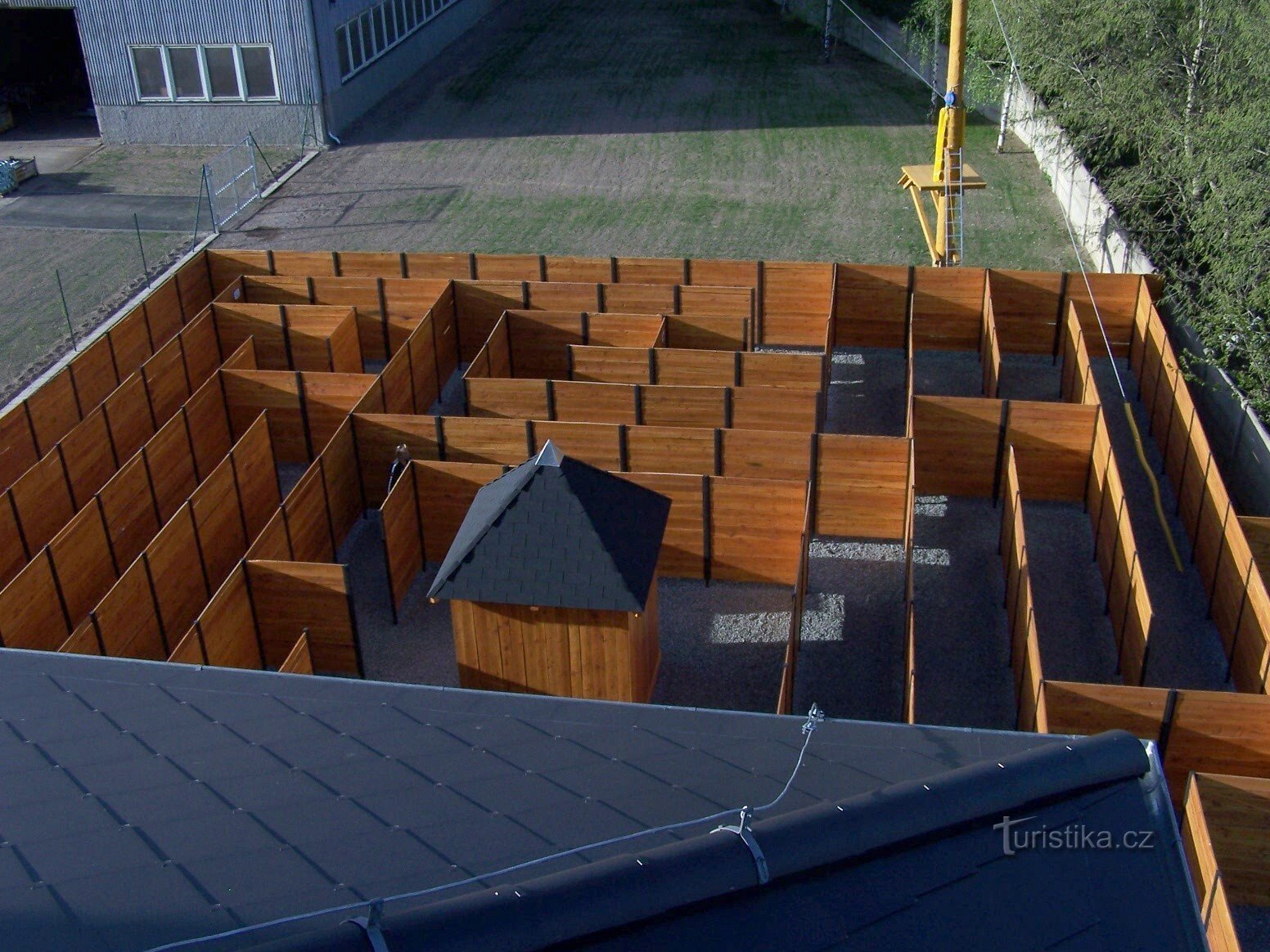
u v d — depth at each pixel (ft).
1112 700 54.24
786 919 21.29
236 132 156.25
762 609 73.67
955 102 109.81
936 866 22.79
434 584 61.05
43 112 172.65
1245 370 88.74
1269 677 59.47
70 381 89.40
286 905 23.17
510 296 103.65
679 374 92.12
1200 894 50.01
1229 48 107.96
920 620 71.92
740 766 28.53
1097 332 100.99
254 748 29.53
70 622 69.31
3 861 24.70
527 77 183.83
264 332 100.83
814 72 183.93
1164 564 76.38
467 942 19.21
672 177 142.51
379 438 81.66
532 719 30.89
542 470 61.52
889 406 96.37
